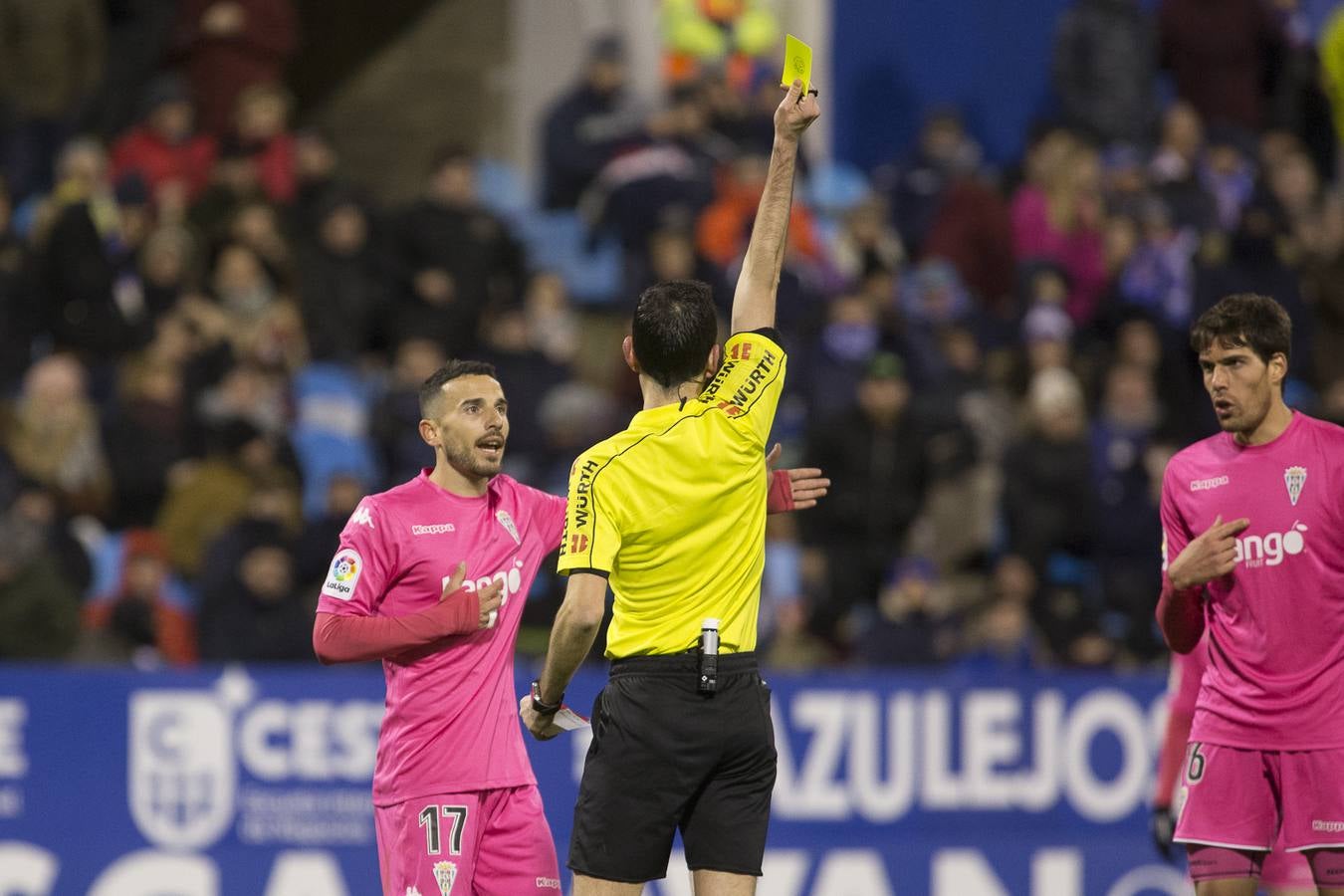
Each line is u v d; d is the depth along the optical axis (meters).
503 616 21.00
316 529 36.12
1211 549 19.92
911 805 32.03
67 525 35.72
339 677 30.77
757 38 52.94
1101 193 51.03
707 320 18.56
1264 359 20.20
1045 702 32.66
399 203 55.00
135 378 40.03
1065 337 47.56
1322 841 20.11
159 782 29.98
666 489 18.11
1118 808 32.69
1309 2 60.03
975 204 49.69
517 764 20.86
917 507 40.50
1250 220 47.28
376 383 42.69
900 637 36.88
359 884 30.48
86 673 29.92
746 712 18.38
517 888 20.66
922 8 57.94
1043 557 40.19
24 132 47.41
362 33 56.81
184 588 37.38
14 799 29.48
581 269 47.97
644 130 49.16
